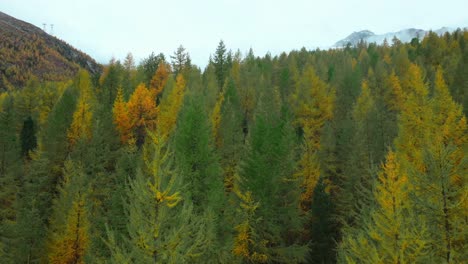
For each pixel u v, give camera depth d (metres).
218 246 20.78
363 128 43.41
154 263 10.69
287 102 60.47
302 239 33.22
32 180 38.91
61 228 27.23
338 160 39.94
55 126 45.25
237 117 51.84
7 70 198.12
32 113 64.62
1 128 41.66
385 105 62.69
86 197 30.70
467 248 13.60
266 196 27.31
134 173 27.27
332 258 29.12
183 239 11.62
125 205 12.07
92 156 40.41
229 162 36.31
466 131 26.95
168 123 48.59
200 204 23.41
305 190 33.91
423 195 15.28
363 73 90.69
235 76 85.81
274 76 90.94
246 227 25.12
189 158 24.23
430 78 72.94
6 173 39.94
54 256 25.94
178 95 57.03
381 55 119.25
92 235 24.95
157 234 11.08
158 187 11.58
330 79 83.69
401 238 13.48
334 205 33.88
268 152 29.00
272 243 28.59
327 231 29.95
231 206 25.97
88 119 46.44
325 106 54.69
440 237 13.97
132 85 79.56
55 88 78.38
